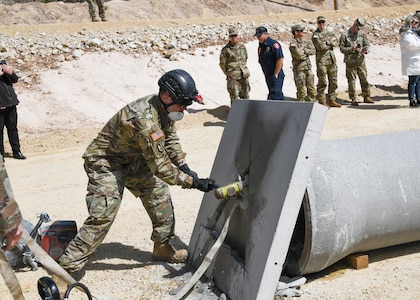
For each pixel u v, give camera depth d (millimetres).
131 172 4625
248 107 4473
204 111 12883
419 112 12148
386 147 4676
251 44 16734
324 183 4117
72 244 4379
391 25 19797
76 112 12383
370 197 4387
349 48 13523
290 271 4328
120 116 4301
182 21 17609
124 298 4254
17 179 8461
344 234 4191
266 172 3934
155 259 4953
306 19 19203
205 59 15445
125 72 14164
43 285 3283
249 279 3807
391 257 4797
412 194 4543
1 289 4547
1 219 2766
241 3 31016
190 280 4098
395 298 4035
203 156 9094
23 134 11391
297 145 3701
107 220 4414
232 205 4332
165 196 4777
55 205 6867
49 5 28812
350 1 33688
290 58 16719
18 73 13391
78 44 14961
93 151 4461
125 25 16734
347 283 4312
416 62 12500
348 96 14750
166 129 4480
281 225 3660
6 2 28328
